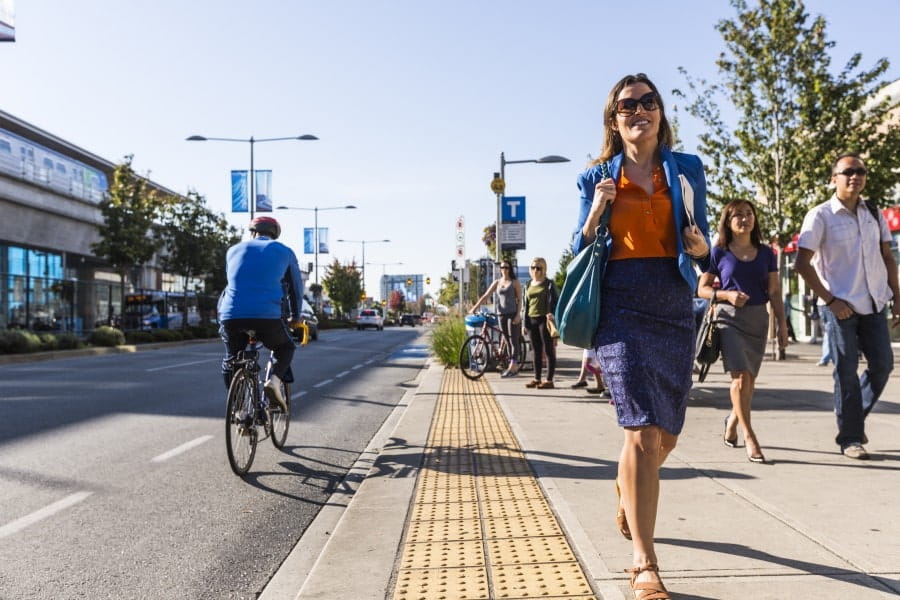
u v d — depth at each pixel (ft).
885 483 15.08
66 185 142.61
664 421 9.54
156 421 27.22
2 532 13.93
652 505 9.47
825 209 17.71
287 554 12.75
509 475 16.92
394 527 13.17
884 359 17.53
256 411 19.42
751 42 51.93
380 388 39.60
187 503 16.01
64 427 25.81
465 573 10.58
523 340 45.19
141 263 124.06
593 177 10.37
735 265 17.67
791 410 25.62
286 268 19.90
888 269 17.90
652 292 9.80
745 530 12.03
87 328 94.38
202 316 141.69
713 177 55.21
